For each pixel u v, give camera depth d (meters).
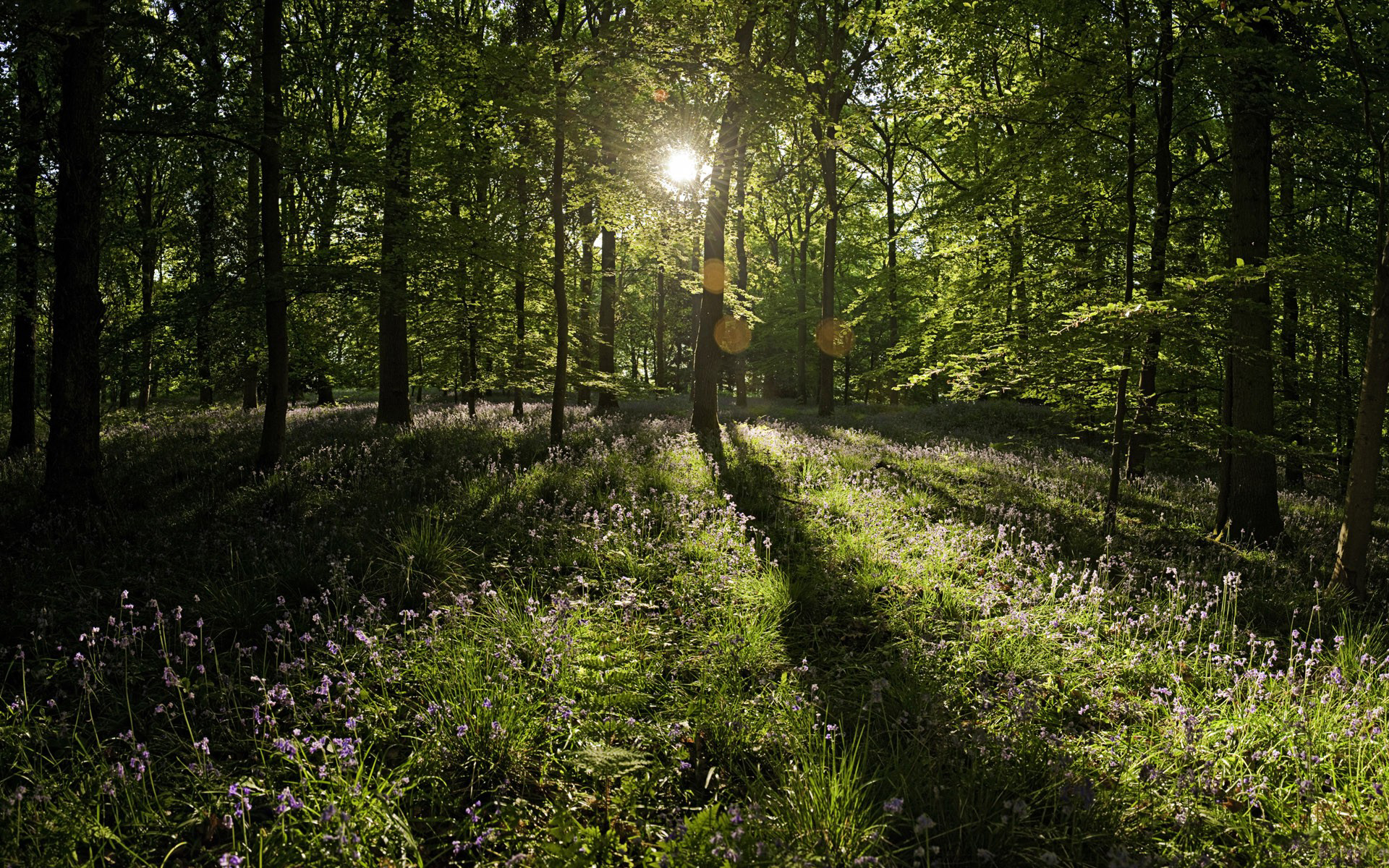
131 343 10.87
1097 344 8.78
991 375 10.27
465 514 7.51
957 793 3.24
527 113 11.18
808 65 21.16
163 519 7.33
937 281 17.62
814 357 41.06
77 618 5.02
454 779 3.52
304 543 6.49
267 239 10.00
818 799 3.11
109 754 3.56
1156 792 3.49
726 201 15.70
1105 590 6.24
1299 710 4.05
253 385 21.12
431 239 12.02
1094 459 16.95
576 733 3.83
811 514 8.35
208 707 3.95
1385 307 6.35
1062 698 4.48
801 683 4.44
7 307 12.61
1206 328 8.91
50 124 10.48
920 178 32.12
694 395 15.48
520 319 15.83
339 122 17.59
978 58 12.93
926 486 10.35
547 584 5.89
